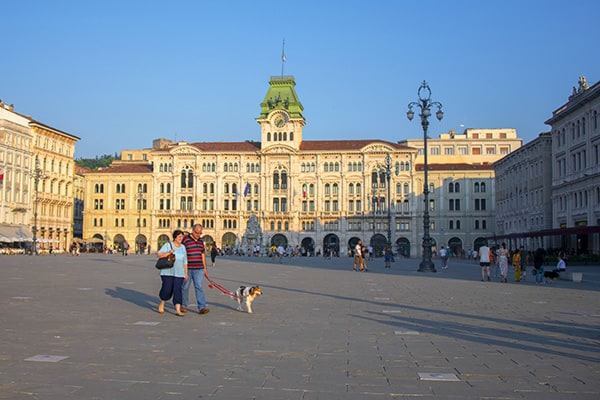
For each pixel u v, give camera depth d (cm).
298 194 13812
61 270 4672
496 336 1557
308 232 13738
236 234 13888
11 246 11144
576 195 8194
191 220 14075
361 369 1147
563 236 8538
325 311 2086
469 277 4578
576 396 972
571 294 2947
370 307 2234
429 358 1257
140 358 1227
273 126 13988
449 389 1005
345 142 14325
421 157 15788
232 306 2211
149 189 14350
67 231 13250
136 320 1786
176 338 1474
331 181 13800
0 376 1059
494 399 949
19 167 11288
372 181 13688
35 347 1328
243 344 1401
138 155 17412
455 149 15875
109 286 3033
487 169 13762
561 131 8688
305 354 1288
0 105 11069
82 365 1155
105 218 14450
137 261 7050
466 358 1261
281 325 1723
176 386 1005
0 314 1878
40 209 12175
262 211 13762
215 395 954
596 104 7394
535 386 1031
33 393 951
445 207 13762
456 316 1978
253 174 13988
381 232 13550
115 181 14475
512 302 2486
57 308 2055
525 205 10450
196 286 1973
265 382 1039
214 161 14100
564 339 1518
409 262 8650
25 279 3519
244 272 4881
